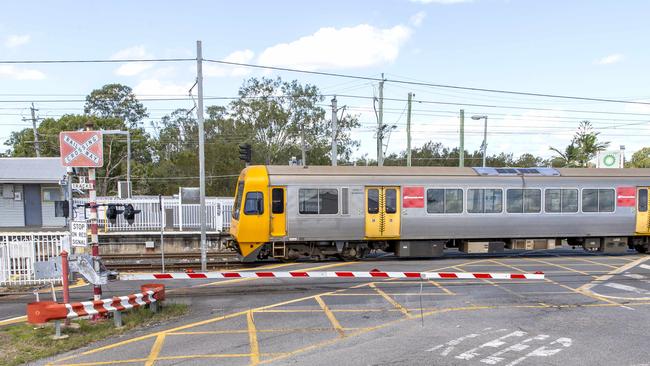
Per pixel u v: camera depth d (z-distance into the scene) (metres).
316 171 17.06
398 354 7.58
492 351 7.72
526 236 18.19
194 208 23.48
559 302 11.11
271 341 8.30
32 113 36.91
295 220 16.62
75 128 42.97
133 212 9.68
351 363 7.19
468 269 15.52
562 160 39.66
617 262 17.22
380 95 26.39
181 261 17.53
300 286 12.92
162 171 47.53
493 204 17.92
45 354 7.55
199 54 16.20
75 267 9.16
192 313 10.18
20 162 26.81
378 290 12.37
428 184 17.52
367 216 17.09
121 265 16.36
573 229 18.42
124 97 58.22
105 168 44.03
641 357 7.46
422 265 16.38
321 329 9.01
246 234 16.38
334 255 18.45
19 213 25.52
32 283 13.15
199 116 16.20
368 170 17.45
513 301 11.20
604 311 10.30
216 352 7.74
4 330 8.88
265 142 48.34
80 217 12.84
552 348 7.87
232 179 45.72
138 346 8.04
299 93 49.78
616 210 18.64
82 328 8.88
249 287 12.81
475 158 51.16
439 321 9.52
